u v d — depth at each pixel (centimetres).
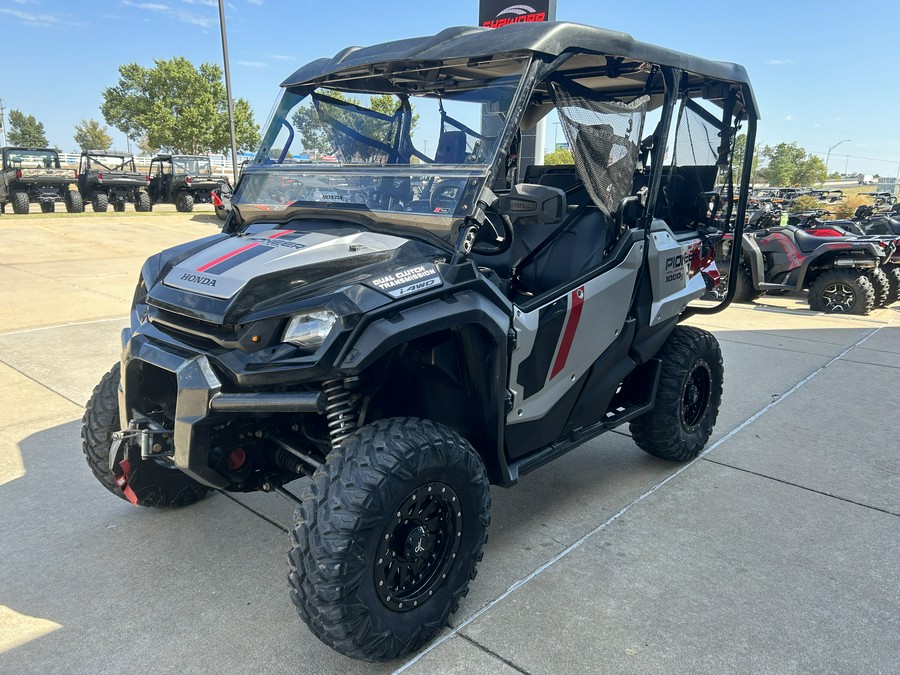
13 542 304
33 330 657
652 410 374
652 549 307
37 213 1948
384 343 213
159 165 2288
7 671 226
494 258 356
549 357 290
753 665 233
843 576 287
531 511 342
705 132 401
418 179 268
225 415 231
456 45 271
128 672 227
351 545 209
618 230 326
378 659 226
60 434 420
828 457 411
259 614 258
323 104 318
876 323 820
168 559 294
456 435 243
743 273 948
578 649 240
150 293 257
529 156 387
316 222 288
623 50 291
